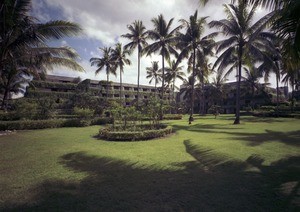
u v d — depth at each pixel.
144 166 5.29
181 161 5.74
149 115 14.32
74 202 3.32
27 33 10.52
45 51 11.70
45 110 20.94
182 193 3.64
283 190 3.71
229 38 18.33
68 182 4.20
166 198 3.45
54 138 10.43
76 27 10.90
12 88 27.52
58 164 5.53
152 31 24.92
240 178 4.36
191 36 22.81
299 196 3.46
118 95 55.56
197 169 5.02
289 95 51.06
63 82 49.12
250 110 40.31
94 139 10.10
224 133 11.71
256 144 8.02
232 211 3.02
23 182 4.21
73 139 10.09
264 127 14.57
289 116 26.11
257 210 3.03
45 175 4.64
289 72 6.65
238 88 18.97
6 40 10.56
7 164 5.55
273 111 30.55
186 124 18.56
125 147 7.91
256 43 17.30
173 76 38.38
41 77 16.80
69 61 12.90
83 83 44.44
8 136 11.22
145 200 3.38
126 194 3.61
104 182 4.19
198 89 50.22
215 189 3.80
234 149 7.17
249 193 3.61
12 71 13.08
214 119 26.47
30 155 6.59
